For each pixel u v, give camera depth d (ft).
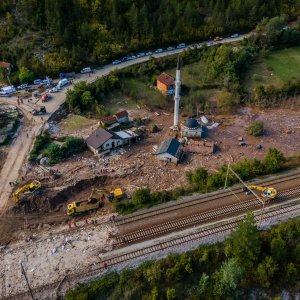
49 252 164.04
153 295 143.84
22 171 221.25
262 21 378.32
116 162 233.14
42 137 248.52
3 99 299.79
